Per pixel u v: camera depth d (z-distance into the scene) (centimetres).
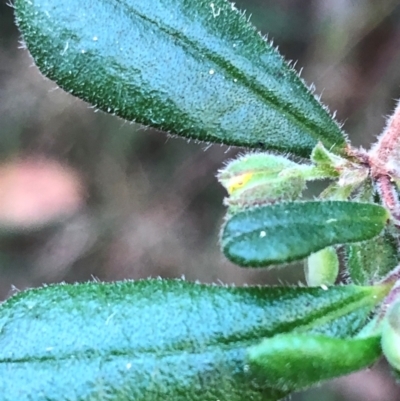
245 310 6
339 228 6
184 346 6
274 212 6
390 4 14
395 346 6
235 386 6
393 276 6
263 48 7
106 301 6
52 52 7
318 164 7
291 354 6
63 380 6
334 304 6
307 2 15
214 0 7
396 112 7
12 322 6
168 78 7
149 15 7
